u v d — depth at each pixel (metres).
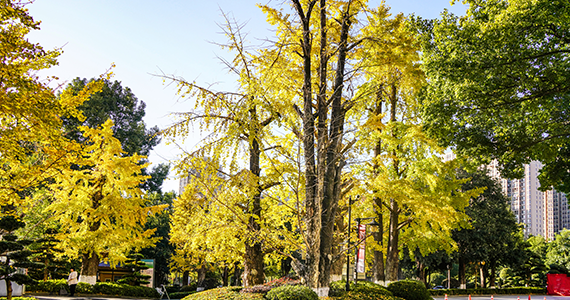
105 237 20.78
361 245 17.23
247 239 16.70
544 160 17.34
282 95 14.88
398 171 22.08
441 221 19.00
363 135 16.22
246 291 15.33
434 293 35.81
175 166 14.98
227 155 15.09
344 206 20.84
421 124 19.78
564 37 15.14
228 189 15.57
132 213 20.64
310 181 14.06
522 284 53.53
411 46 17.20
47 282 22.81
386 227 26.30
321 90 14.71
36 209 21.56
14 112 8.68
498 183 41.75
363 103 18.00
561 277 41.00
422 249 24.84
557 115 17.00
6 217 13.85
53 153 10.67
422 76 17.69
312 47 16.36
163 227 48.62
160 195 49.69
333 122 14.85
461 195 21.59
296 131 14.24
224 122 15.10
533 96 15.50
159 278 49.59
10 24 8.48
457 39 15.93
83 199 20.73
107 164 20.50
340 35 15.80
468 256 39.75
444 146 18.03
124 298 24.03
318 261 13.67
